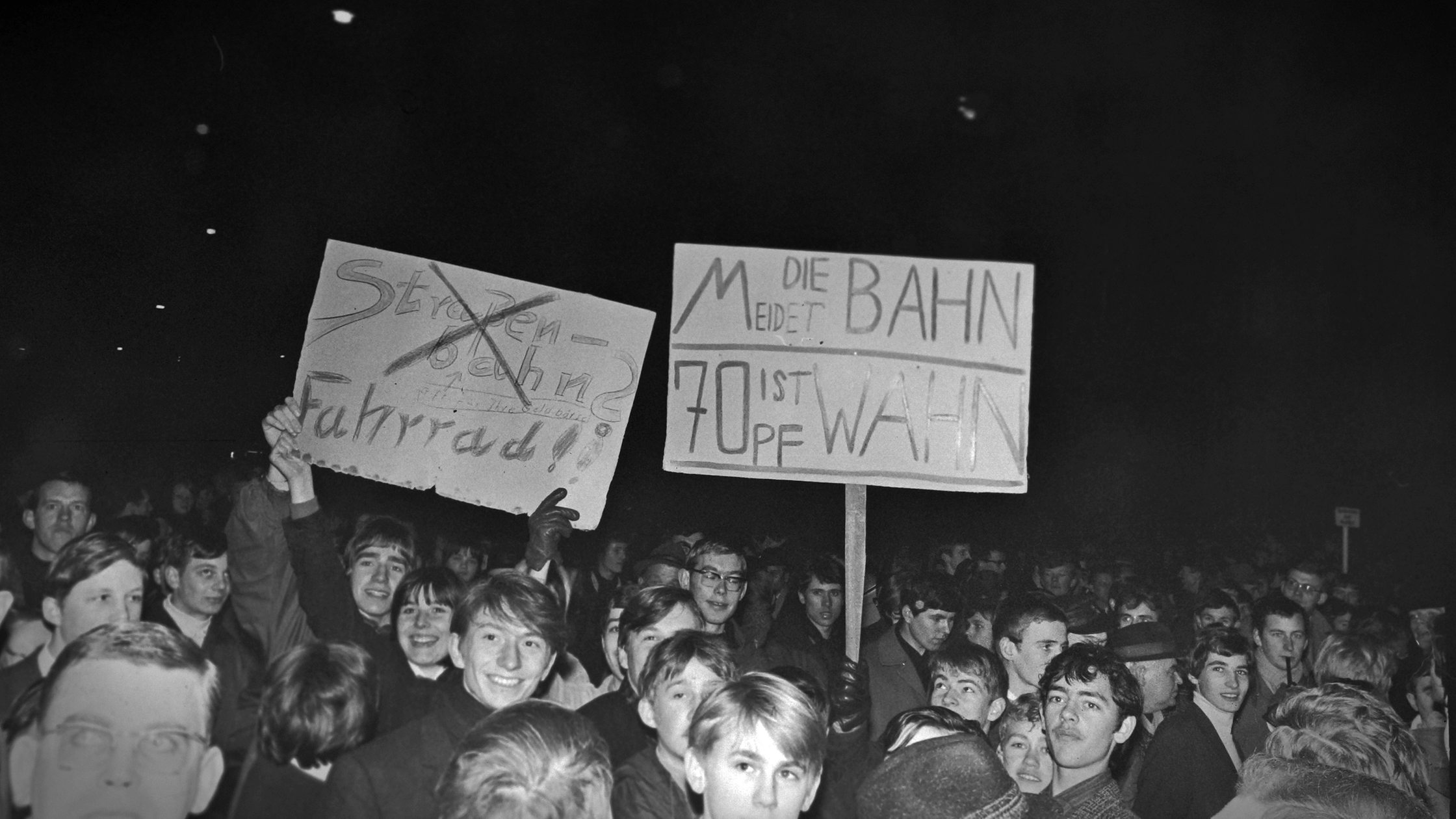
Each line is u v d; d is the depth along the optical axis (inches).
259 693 126.4
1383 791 140.9
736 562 135.3
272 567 128.6
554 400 133.6
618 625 132.4
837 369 135.6
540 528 132.0
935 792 134.4
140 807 123.2
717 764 130.3
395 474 130.7
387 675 128.4
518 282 134.8
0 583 125.0
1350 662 144.5
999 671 137.9
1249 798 139.8
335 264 132.9
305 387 131.2
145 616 126.3
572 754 129.5
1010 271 137.8
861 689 135.1
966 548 140.0
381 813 125.7
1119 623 141.6
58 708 123.6
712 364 134.8
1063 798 136.9
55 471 127.6
